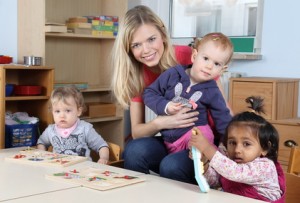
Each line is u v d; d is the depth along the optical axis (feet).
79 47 11.36
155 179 4.09
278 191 4.22
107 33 10.74
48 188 3.67
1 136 8.50
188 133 5.40
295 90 9.82
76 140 6.82
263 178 4.09
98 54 11.85
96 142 6.86
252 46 10.78
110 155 6.77
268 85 9.18
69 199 3.36
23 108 10.05
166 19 12.26
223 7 11.25
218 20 11.37
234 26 11.10
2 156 5.16
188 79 5.39
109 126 11.48
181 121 5.26
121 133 11.23
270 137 4.26
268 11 10.54
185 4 11.95
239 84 9.59
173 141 5.56
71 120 6.81
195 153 3.86
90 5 11.38
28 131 9.11
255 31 10.73
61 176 4.04
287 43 10.31
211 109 5.36
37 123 9.34
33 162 4.71
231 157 4.33
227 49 5.09
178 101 5.36
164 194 3.58
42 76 9.53
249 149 4.21
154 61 5.73
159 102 5.38
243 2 10.90
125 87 5.94
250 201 3.44
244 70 10.91
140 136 5.95
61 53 10.95
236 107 9.63
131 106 6.17
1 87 8.45
